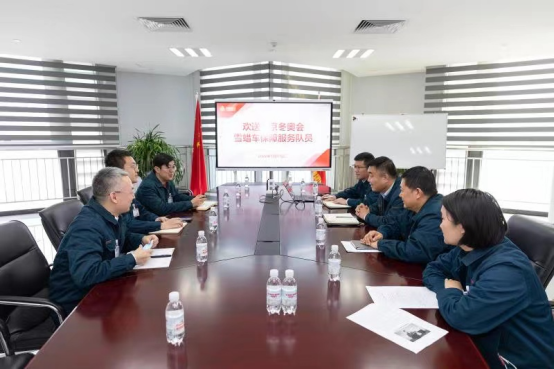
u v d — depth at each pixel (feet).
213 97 18.44
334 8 9.59
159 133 18.10
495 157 16.25
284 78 17.01
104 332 3.41
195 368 2.86
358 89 19.62
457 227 3.79
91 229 4.90
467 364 2.91
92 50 13.83
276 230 7.21
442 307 3.64
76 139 16.17
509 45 13.08
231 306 3.93
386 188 8.06
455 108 16.66
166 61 15.88
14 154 14.92
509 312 3.36
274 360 2.97
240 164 14.25
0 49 13.48
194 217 8.41
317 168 14.26
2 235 5.41
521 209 15.99
